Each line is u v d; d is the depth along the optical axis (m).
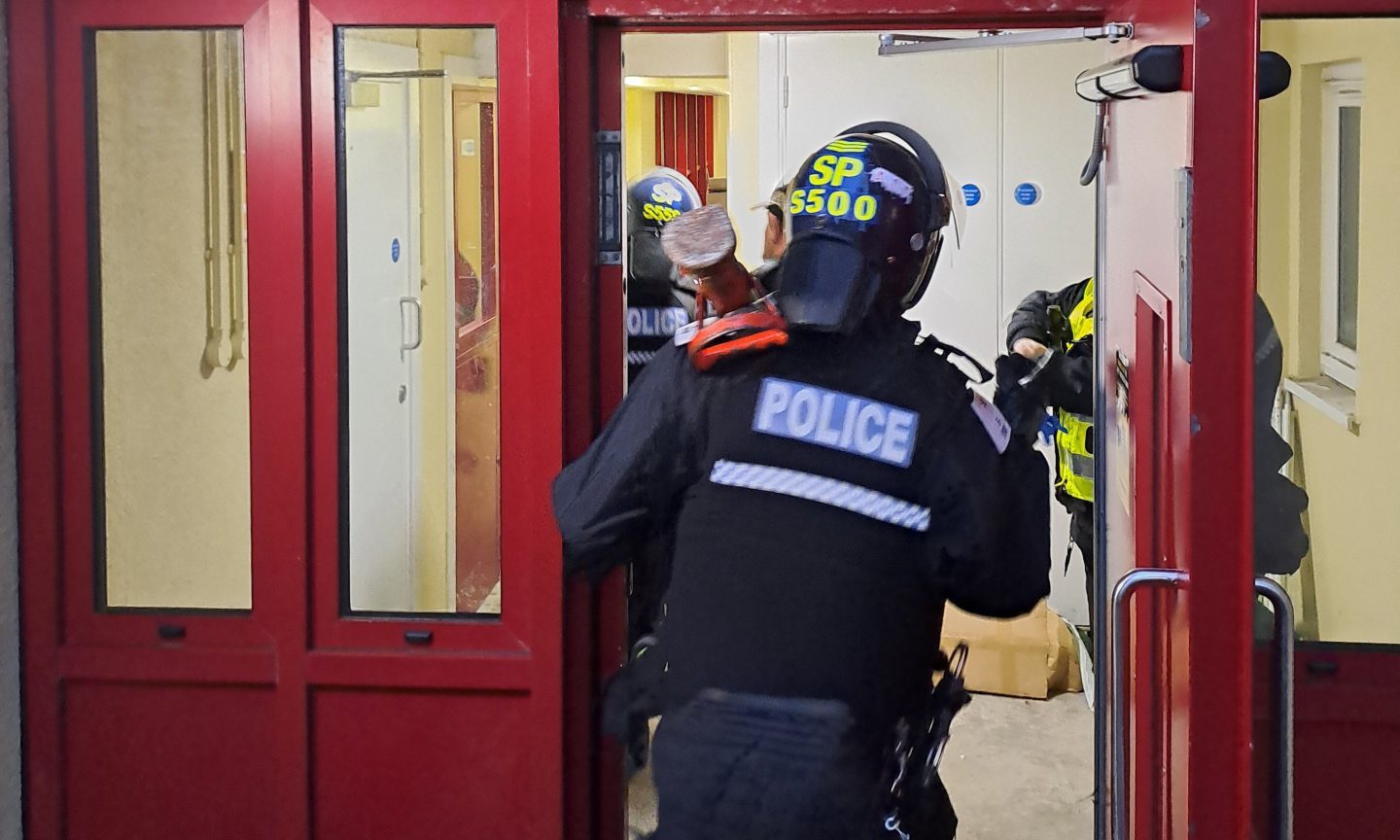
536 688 2.55
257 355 2.56
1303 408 2.26
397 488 2.58
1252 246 1.32
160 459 2.61
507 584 2.56
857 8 2.48
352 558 2.59
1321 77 2.25
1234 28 1.31
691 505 2.48
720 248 2.55
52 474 2.61
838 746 2.37
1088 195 3.54
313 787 2.61
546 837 2.57
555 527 2.53
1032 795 3.58
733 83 3.40
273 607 2.59
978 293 3.56
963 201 3.59
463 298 2.54
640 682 2.57
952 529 2.46
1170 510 1.60
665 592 2.53
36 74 2.57
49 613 2.62
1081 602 4.12
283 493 2.58
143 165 2.58
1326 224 2.24
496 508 2.56
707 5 2.50
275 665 2.59
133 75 2.57
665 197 3.00
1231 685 1.36
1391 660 2.31
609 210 2.56
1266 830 1.54
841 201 2.61
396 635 2.58
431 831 2.60
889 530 2.44
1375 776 2.34
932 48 2.42
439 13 2.49
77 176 2.58
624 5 2.51
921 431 2.48
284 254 2.55
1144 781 1.86
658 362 2.53
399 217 2.54
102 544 2.63
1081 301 3.39
